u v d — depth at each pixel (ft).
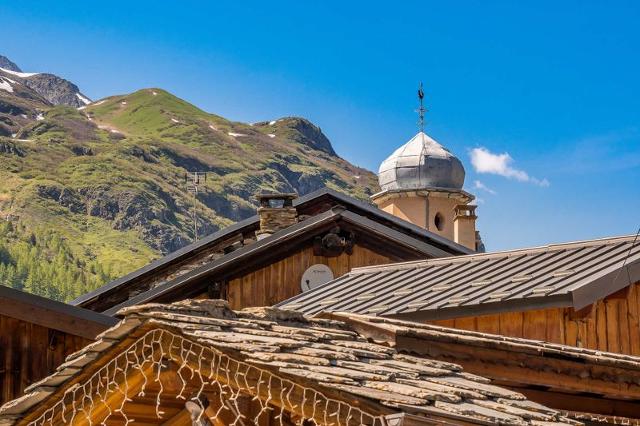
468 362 40.81
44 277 514.27
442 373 32.35
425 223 150.41
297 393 29.32
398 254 98.94
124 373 33.71
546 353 42.98
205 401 33.37
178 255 106.63
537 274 57.72
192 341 31.58
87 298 104.68
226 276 95.25
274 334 33.06
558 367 43.32
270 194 107.45
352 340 35.22
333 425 28.55
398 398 27.91
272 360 29.63
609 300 56.80
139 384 34.04
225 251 109.09
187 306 33.47
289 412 33.68
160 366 32.48
